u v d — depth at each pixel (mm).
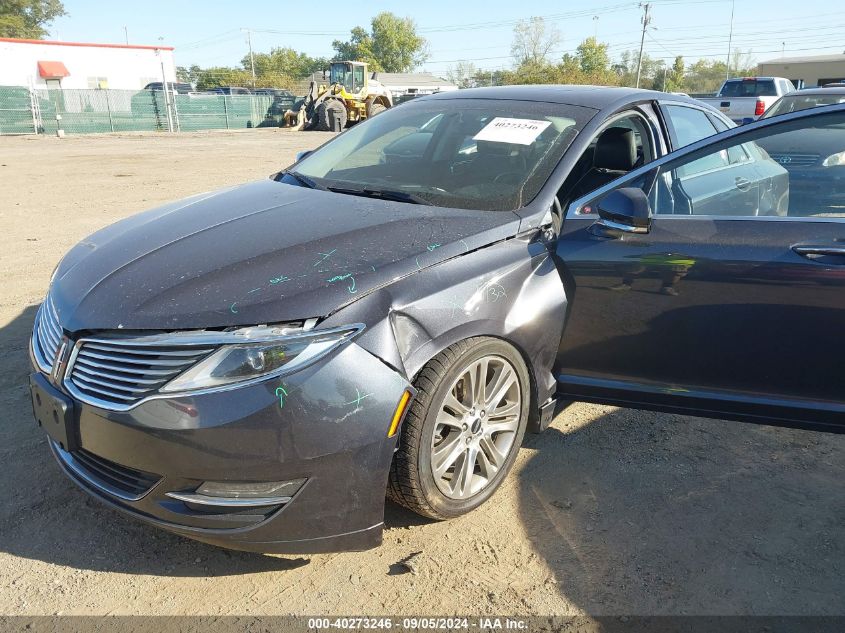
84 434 2318
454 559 2570
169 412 2154
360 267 2443
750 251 2744
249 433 2154
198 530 2254
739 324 2793
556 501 2922
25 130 27203
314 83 30172
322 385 2215
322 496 2285
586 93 3752
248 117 33719
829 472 3170
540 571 2518
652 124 3773
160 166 14453
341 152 3850
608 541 2682
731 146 3037
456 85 78562
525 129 3453
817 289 2668
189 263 2533
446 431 2672
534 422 3029
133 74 40125
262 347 2184
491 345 2666
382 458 2340
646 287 2877
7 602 2309
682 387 2982
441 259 2594
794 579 2500
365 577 2479
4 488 2906
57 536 2641
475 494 2783
